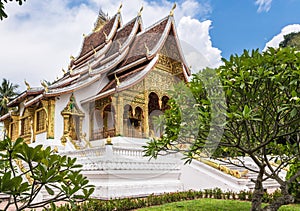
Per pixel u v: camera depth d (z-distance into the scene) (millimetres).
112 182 8531
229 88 4035
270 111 4234
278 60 3961
